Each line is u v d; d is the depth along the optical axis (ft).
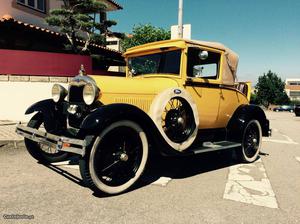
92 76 13.52
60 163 16.88
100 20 62.90
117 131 12.17
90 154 11.41
